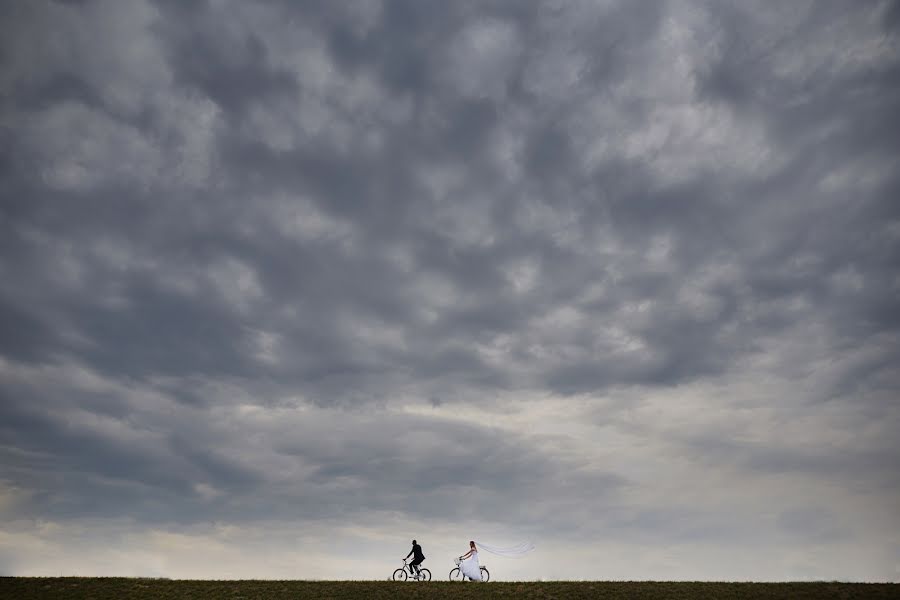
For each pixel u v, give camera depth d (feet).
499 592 128.88
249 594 127.95
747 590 125.08
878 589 122.52
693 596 121.60
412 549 144.25
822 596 118.52
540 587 132.98
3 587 127.03
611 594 125.29
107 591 127.65
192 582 138.31
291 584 136.77
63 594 123.95
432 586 135.03
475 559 141.08
